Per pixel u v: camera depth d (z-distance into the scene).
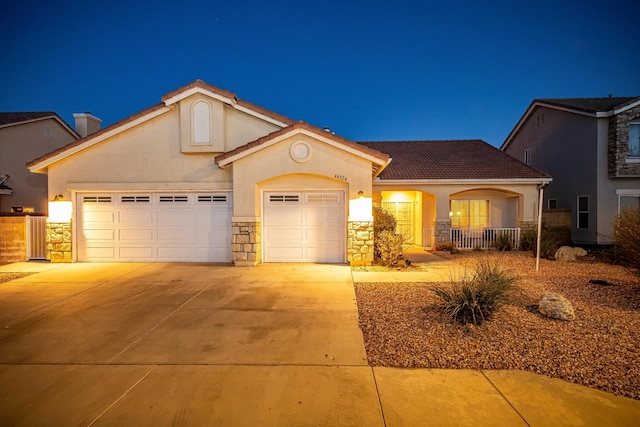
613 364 4.47
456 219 17.72
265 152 10.88
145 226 11.84
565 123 18.73
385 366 4.55
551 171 19.97
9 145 17.02
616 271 10.11
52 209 11.76
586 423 3.38
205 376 4.33
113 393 3.97
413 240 17.83
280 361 4.71
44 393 3.98
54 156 11.53
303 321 6.20
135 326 6.04
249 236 10.91
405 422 3.41
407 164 17.95
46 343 5.36
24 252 12.20
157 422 3.44
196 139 11.47
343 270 10.27
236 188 10.93
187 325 6.07
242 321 6.23
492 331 5.51
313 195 11.33
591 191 16.92
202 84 11.27
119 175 11.72
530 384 4.07
